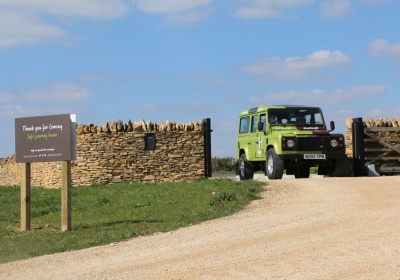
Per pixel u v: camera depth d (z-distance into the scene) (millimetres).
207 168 38062
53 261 17109
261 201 26125
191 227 21328
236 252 16234
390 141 39719
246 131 37469
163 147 37625
